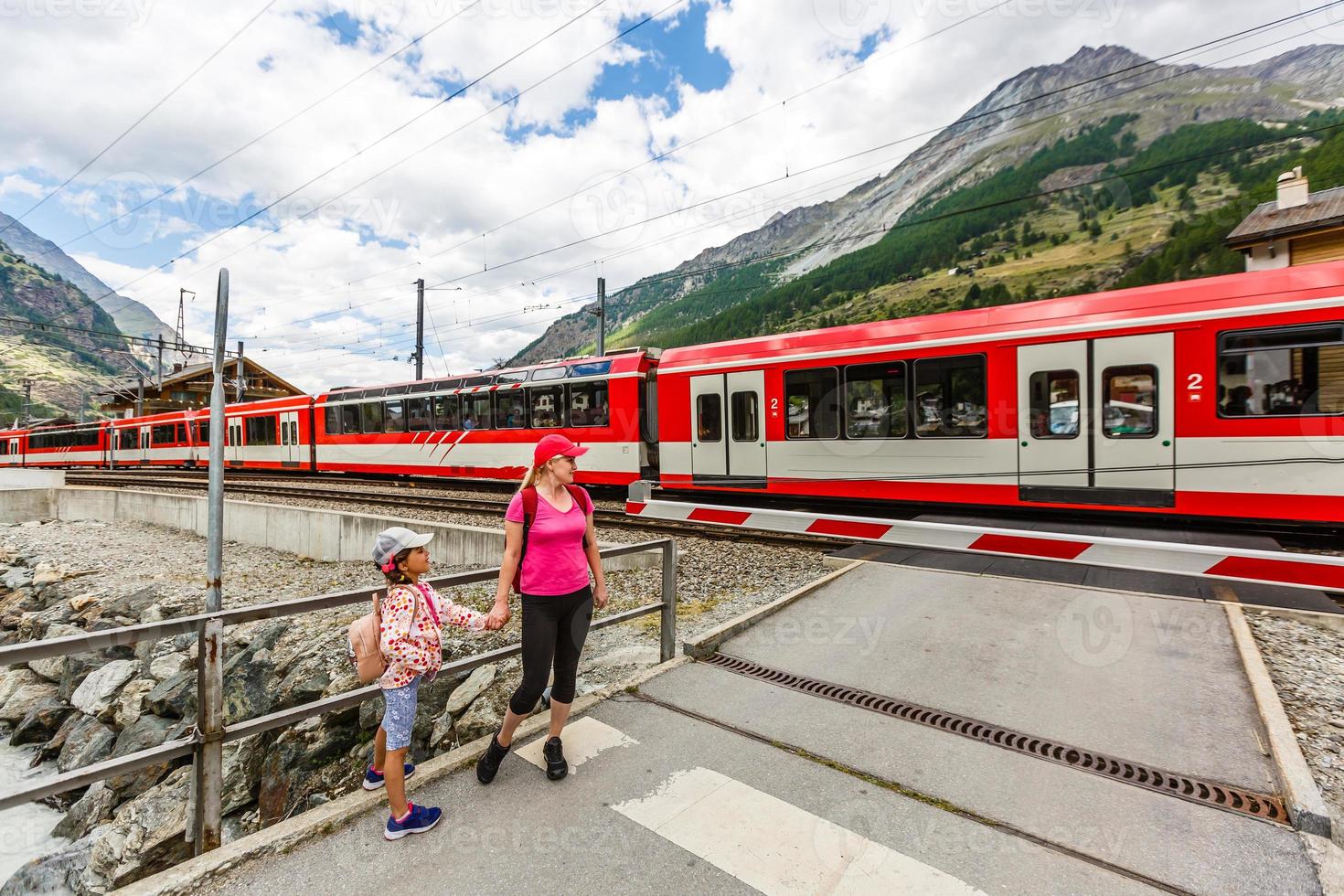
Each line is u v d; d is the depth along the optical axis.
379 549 2.88
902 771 3.22
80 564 15.04
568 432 14.93
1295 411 7.20
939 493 9.47
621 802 2.96
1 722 10.68
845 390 10.29
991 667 4.46
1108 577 6.58
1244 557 3.71
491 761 3.08
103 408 55.81
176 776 7.32
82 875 6.36
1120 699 3.93
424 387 18.77
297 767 6.26
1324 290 7.06
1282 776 2.98
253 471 27.83
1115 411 8.19
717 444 11.77
